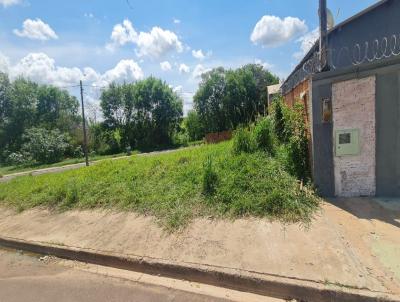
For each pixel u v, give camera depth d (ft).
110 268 10.93
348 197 13.38
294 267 8.57
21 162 95.50
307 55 25.96
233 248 10.14
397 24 23.91
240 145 18.35
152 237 11.93
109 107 119.55
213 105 97.09
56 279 10.45
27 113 116.98
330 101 13.38
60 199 18.74
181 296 8.62
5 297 9.44
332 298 7.45
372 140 12.98
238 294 8.48
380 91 12.65
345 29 25.96
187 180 16.72
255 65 102.53
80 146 105.19
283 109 18.42
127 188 17.75
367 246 9.08
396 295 6.97
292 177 14.44
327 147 13.60
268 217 11.78
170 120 122.62
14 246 13.94
